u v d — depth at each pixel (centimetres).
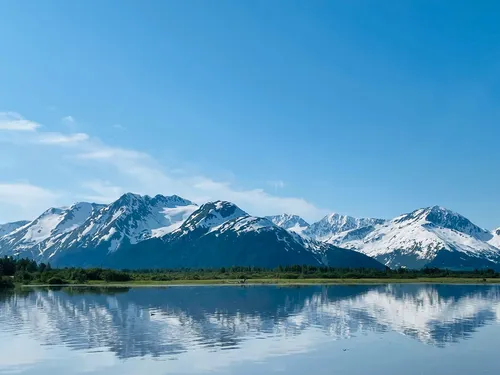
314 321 9888
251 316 10738
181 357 6544
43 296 17550
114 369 5959
